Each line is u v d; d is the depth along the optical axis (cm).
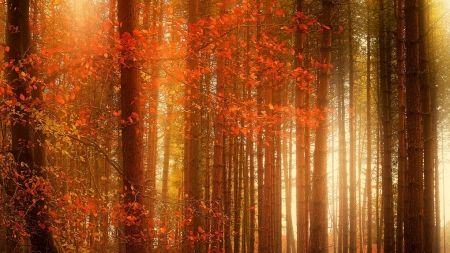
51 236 696
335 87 2130
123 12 600
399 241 1498
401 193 1477
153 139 1593
